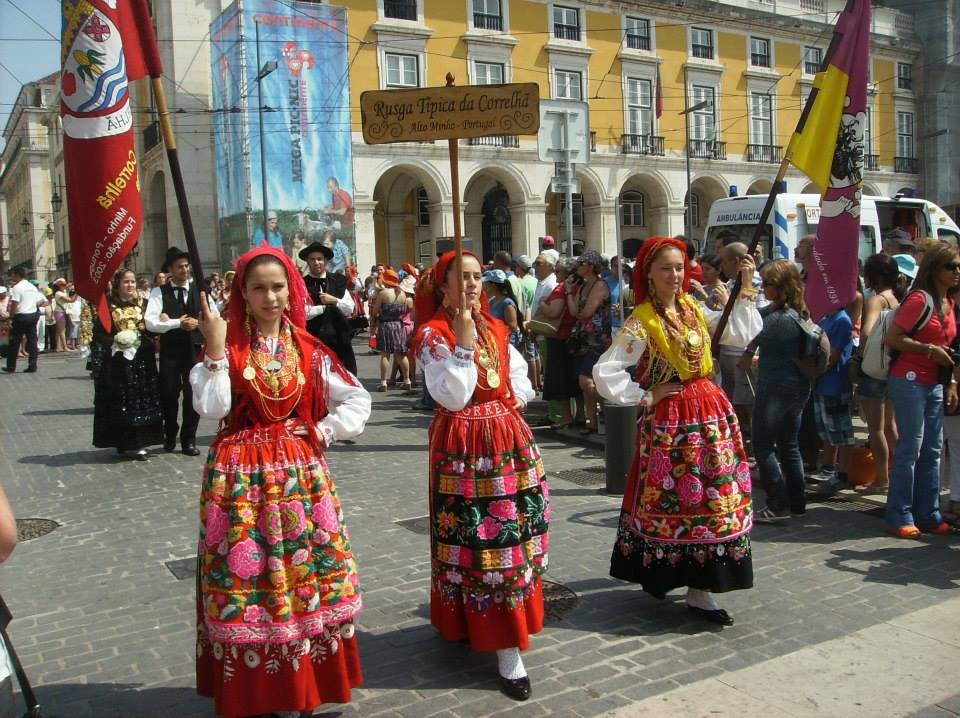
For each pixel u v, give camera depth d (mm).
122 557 5309
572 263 9102
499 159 27656
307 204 23859
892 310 5746
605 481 6883
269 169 23328
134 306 8055
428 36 26438
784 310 5449
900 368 5305
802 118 5379
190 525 5949
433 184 26656
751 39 33438
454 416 3553
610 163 30172
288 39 23422
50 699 3477
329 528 3078
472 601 3471
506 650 3471
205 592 2984
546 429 9000
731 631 4012
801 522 5703
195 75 25297
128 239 3414
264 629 2918
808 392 5602
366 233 25531
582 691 3455
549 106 9172
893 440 6477
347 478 7195
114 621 4301
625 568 4242
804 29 34312
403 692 3473
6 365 17062
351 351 8398
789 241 13016
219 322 3029
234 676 2932
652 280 4090
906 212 15000
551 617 4211
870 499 6199
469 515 3479
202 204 25547
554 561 5027
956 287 5289
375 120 3408
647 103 31031
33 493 6984
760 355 5598
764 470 5629
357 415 3285
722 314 4676
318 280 8289
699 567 3994
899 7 35375
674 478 4016
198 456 8227
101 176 3369
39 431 9852
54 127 46219
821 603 4324
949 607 4246
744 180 33375
